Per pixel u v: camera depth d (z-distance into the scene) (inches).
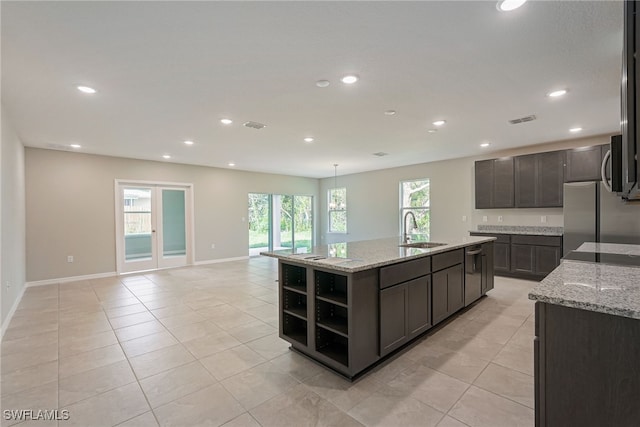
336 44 83.2
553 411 48.1
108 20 71.2
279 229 358.9
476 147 214.2
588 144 191.0
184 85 107.8
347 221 349.1
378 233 318.0
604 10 69.0
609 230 167.2
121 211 240.8
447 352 102.0
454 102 126.3
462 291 135.4
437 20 72.8
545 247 194.2
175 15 69.8
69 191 215.9
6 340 114.4
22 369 93.0
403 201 299.4
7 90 109.7
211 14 69.7
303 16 70.9
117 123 150.3
